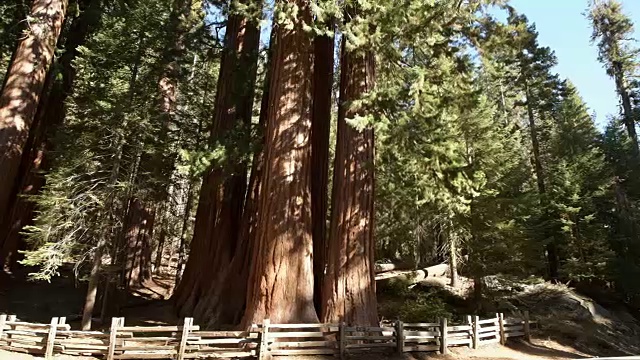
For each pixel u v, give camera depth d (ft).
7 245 50.96
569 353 40.11
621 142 86.84
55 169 37.52
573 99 84.89
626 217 74.02
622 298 68.39
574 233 69.41
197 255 45.29
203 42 50.03
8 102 39.32
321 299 32.30
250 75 45.21
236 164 39.06
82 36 55.67
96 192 35.17
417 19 28.53
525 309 54.75
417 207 39.50
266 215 30.94
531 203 53.57
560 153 79.36
